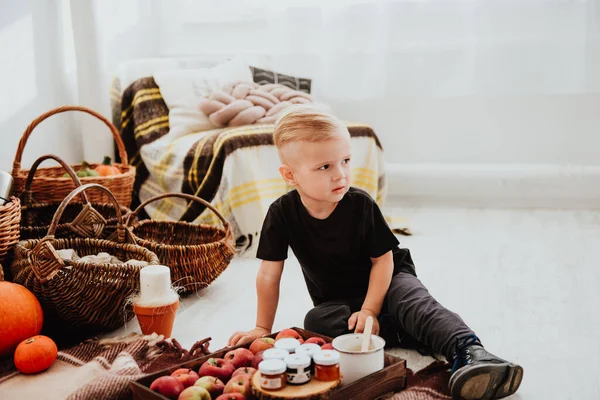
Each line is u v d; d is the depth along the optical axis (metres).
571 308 1.74
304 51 3.10
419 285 1.42
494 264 2.15
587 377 1.33
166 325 1.52
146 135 2.71
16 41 2.46
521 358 1.43
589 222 2.72
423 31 3.02
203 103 2.67
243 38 3.18
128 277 1.53
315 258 1.46
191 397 1.04
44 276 1.49
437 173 3.09
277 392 1.03
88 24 2.65
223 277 2.08
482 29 2.96
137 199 2.80
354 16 3.02
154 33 3.23
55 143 2.71
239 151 2.33
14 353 1.41
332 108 3.19
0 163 2.39
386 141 3.20
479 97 3.07
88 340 1.54
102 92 2.72
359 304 1.49
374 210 1.42
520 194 3.07
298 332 1.32
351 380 1.13
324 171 1.30
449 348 1.26
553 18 2.88
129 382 1.14
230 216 2.33
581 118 2.98
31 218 2.06
